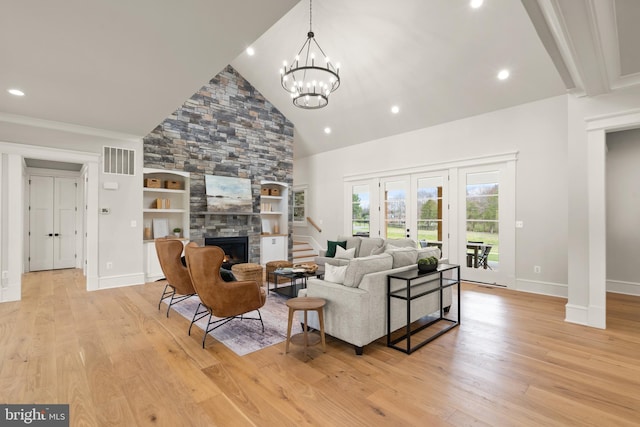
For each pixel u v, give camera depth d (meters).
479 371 2.39
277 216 7.98
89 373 2.34
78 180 7.11
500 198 5.16
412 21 4.34
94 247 4.89
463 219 5.62
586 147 3.43
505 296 4.60
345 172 7.77
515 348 2.81
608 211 5.03
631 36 2.44
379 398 2.04
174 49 2.50
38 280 5.60
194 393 2.09
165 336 3.07
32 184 6.59
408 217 6.47
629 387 2.16
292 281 4.93
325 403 1.98
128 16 2.07
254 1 1.93
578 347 2.82
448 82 5.04
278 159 7.54
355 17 4.61
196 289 3.02
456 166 5.67
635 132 4.81
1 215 4.15
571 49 2.48
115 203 5.08
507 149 5.05
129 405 1.95
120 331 3.18
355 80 5.77
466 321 3.54
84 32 2.25
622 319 3.59
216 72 2.88
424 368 2.44
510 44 4.15
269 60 6.14
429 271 3.27
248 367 2.45
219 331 3.22
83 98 3.50
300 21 5.03
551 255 4.66
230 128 6.73
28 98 3.50
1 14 2.02
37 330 3.19
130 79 3.02
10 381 2.21
